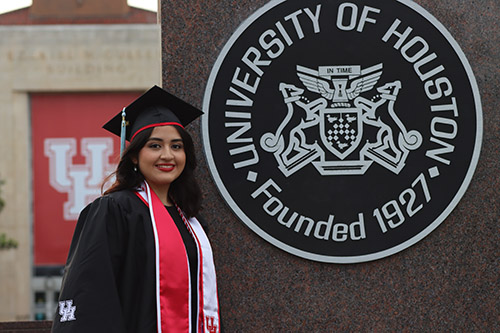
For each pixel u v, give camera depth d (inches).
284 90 191.9
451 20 195.0
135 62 959.0
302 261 190.2
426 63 193.5
